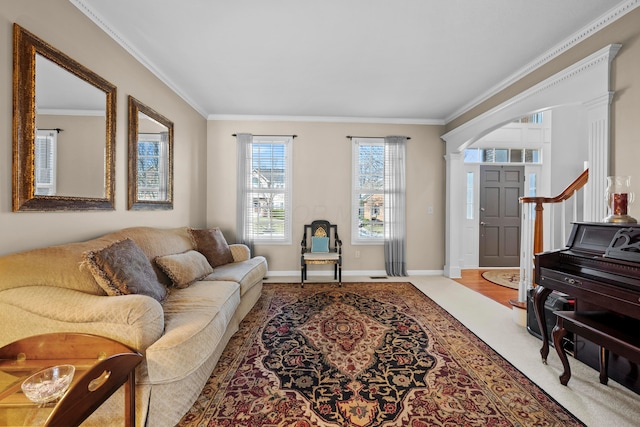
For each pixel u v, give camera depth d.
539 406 1.54
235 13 2.08
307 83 3.27
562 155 4.23
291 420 1.44
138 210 2.63
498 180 5.19
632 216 1.90
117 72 2.33
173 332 1.48
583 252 1.77
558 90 2.49
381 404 1.56
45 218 1.71
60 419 0.85
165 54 2.65
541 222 2.54
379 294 3.53
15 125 1.52
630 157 1.94
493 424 1.41
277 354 2.09
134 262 1.78
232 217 4.41
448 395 1.63
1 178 1.48
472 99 3.72
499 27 2.24
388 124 4.55
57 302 1.38
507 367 1.92
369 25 2.21
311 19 2.14
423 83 3.26
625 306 1.38
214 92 3.54
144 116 2.70
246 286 2.67
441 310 2.98
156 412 1.36
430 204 4.61
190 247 2.95
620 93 2.00
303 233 4.48
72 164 1.89
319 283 4.04
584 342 1.94
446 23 2.19
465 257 5.14
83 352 1.31
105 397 1.01
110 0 1.94
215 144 4.38
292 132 4.46
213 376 1.81
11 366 1.27
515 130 5.17
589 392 1.65
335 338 2.34
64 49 1.83
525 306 2.56
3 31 1.47
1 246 1.49
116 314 1.35
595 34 2.18
